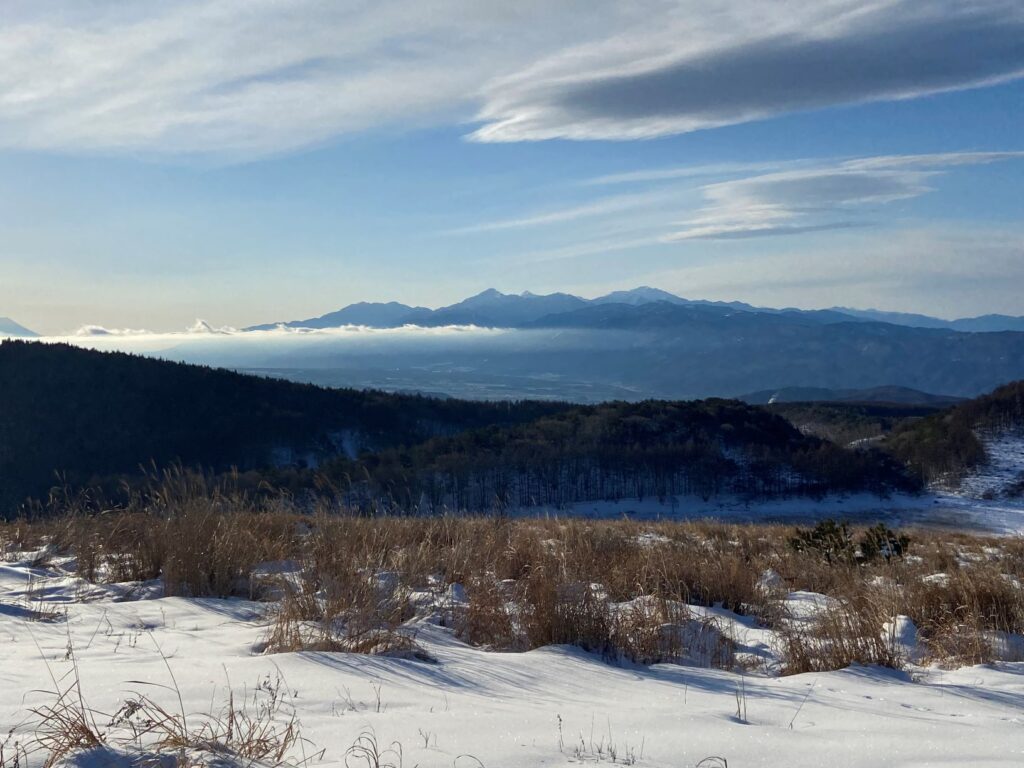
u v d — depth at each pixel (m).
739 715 3.50
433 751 2.66
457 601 6.33
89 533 8.36
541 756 2.65
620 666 4.82
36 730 2.71
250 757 2.54
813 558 9.90
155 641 4.68
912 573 8.95
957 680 4.77
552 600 5.49
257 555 7.37
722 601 7.27
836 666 5.07
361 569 6.82
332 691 3.49
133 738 2.69
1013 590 6.64
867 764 2.67
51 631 4.95
